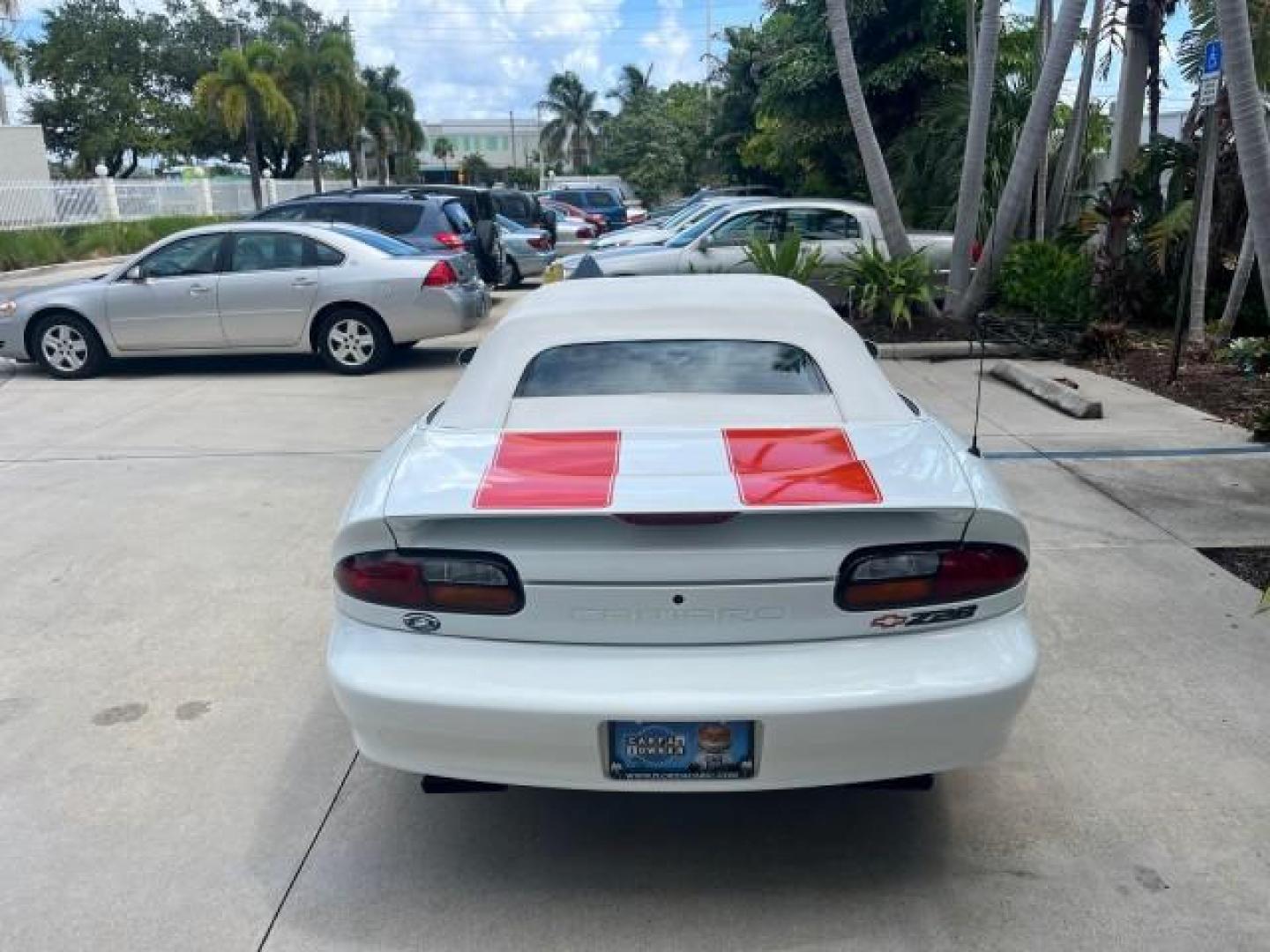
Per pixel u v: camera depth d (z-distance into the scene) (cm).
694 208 1612
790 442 303
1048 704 372
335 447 740
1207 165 930
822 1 1825
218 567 518
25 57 3831
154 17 5225
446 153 9469
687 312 376
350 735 364
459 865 296
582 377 348
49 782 336
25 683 402
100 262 2658
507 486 272
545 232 1909
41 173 3209
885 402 338
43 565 522
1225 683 386
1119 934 263
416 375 1023
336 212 1332
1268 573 485
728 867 293
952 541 260
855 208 1195
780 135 2061
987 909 274
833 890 283
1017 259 1166
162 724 371
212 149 5434
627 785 257
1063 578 482
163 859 299
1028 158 1032
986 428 752
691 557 253
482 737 256
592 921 272
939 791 326
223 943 266
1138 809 313
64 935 269
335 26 5125
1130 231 1108
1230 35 555
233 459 709
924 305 1135
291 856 300
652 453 293
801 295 404
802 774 255
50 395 947
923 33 1761
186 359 1135
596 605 256
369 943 266
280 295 1011
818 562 254
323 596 481
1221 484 615
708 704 247
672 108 6159
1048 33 1406
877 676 252
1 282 2214
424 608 262
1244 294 1049
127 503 617
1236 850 294
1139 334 1084
